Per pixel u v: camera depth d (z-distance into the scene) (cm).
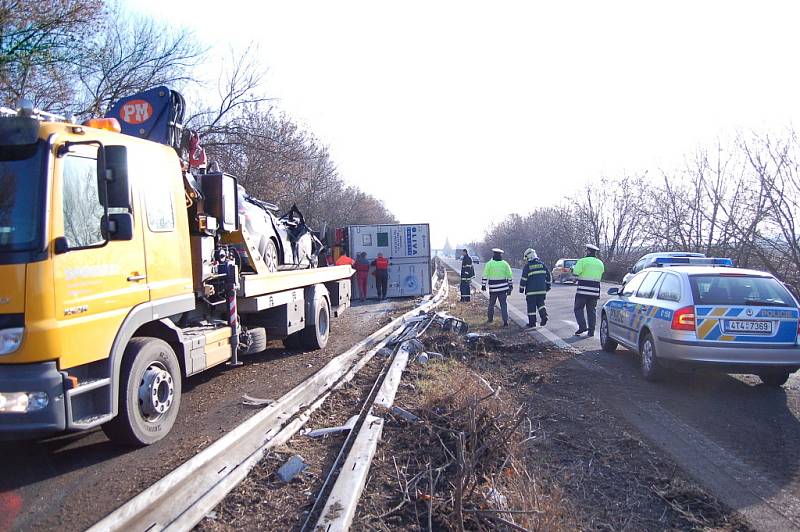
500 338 1235
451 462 475
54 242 444
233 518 408
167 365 580
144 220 565
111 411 489
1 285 427
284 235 1159
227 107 1956
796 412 672
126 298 526
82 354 462
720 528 397
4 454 529
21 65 1295
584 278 1263
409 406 648
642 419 641
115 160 493
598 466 506
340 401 707
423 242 2247
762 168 1948
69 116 536
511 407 633
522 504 404
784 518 410
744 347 729
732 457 526
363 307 1970
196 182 758
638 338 877
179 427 605
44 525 392
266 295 874
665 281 851
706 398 734
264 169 2102
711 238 2450
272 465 495
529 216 6644
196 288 711
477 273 5650
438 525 395
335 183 3794
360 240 2225
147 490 409
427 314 1496
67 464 502
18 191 443
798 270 1878
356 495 419
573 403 707
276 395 728
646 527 400
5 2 1212
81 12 1341
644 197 3331
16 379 423
